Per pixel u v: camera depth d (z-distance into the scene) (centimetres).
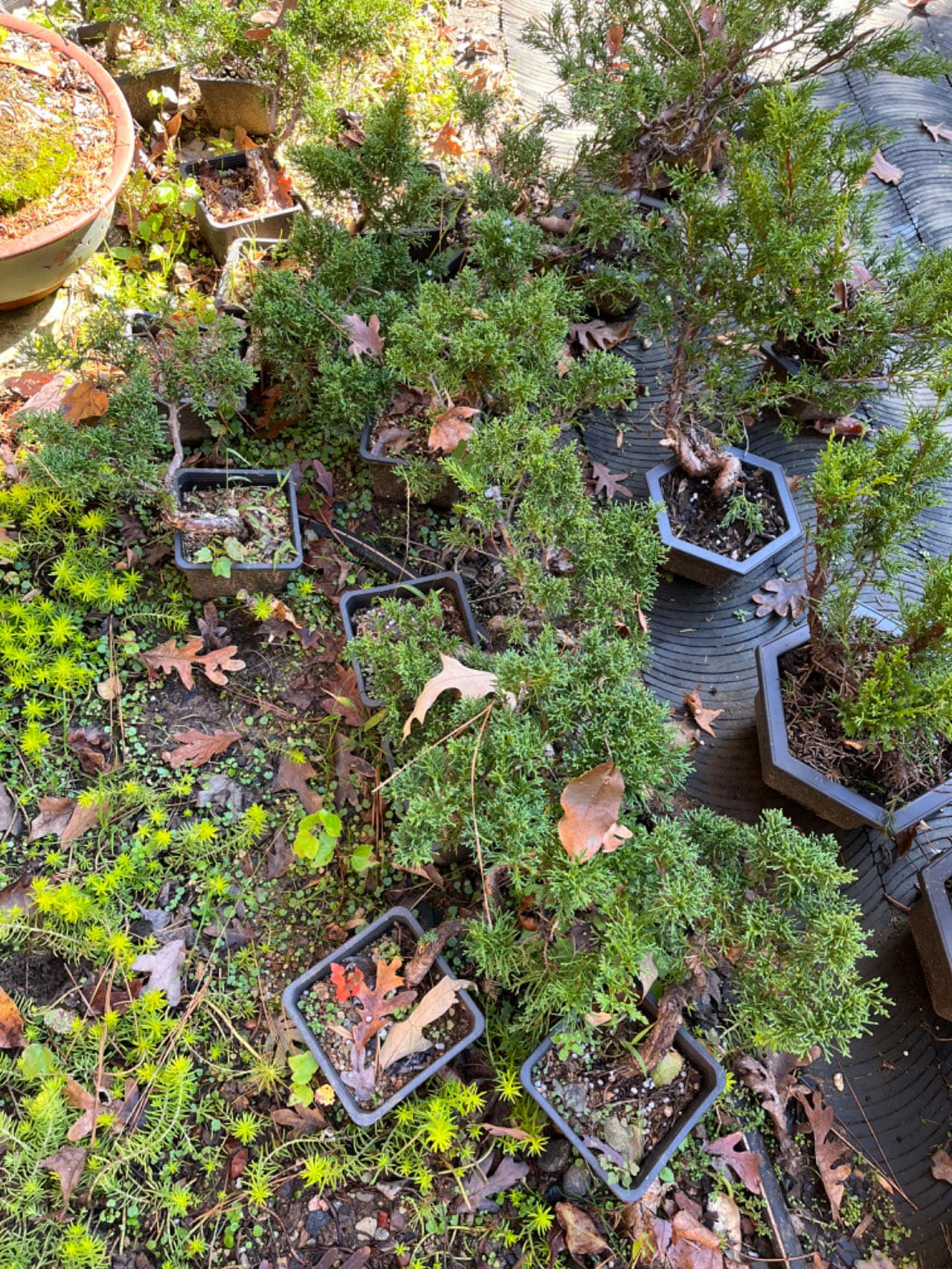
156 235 291
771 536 258
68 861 200
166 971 189
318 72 273
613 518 201
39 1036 181
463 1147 178
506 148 287
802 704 231
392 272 262
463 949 199
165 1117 173
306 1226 172
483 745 163
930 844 238
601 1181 176
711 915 171
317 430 268
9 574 229
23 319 274
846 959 156
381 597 228
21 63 254
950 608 181
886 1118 206
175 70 307
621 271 276
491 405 248
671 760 172
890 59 277
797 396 265
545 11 396
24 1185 162
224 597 239
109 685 220
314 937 201
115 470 226
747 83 299
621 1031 183
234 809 213
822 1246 188
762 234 219
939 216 355
